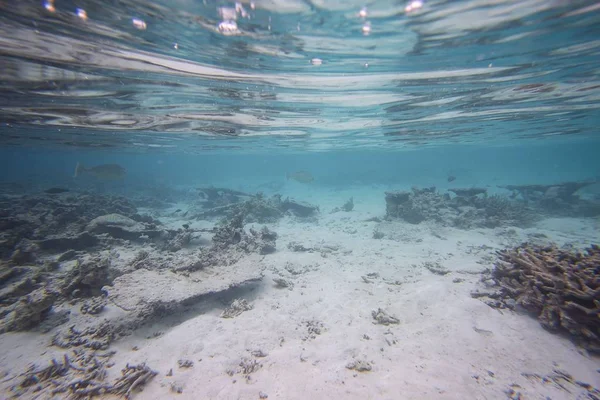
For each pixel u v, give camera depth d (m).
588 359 0.89
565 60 1.50
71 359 0.98
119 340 1.10
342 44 1.20
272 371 0.89
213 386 0.82
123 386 0.82
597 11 1.01
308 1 0.87
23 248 1.85
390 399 0.75
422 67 1.51
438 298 1.34
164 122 2.81
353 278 1.72
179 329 1.14
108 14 0.95
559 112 2.94
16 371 0.93
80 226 2.38
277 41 1.16
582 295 0.95
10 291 1.41
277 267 1.93
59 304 1.34
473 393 0.76
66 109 2.25
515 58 1.45
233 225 2.26
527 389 0.78
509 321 1.09
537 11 1.00
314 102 2.20
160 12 0.93
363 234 2.95
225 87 1.79
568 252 1.18
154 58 1.33
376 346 1.01
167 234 2.35
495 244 2.38
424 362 0.90
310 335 1.09
